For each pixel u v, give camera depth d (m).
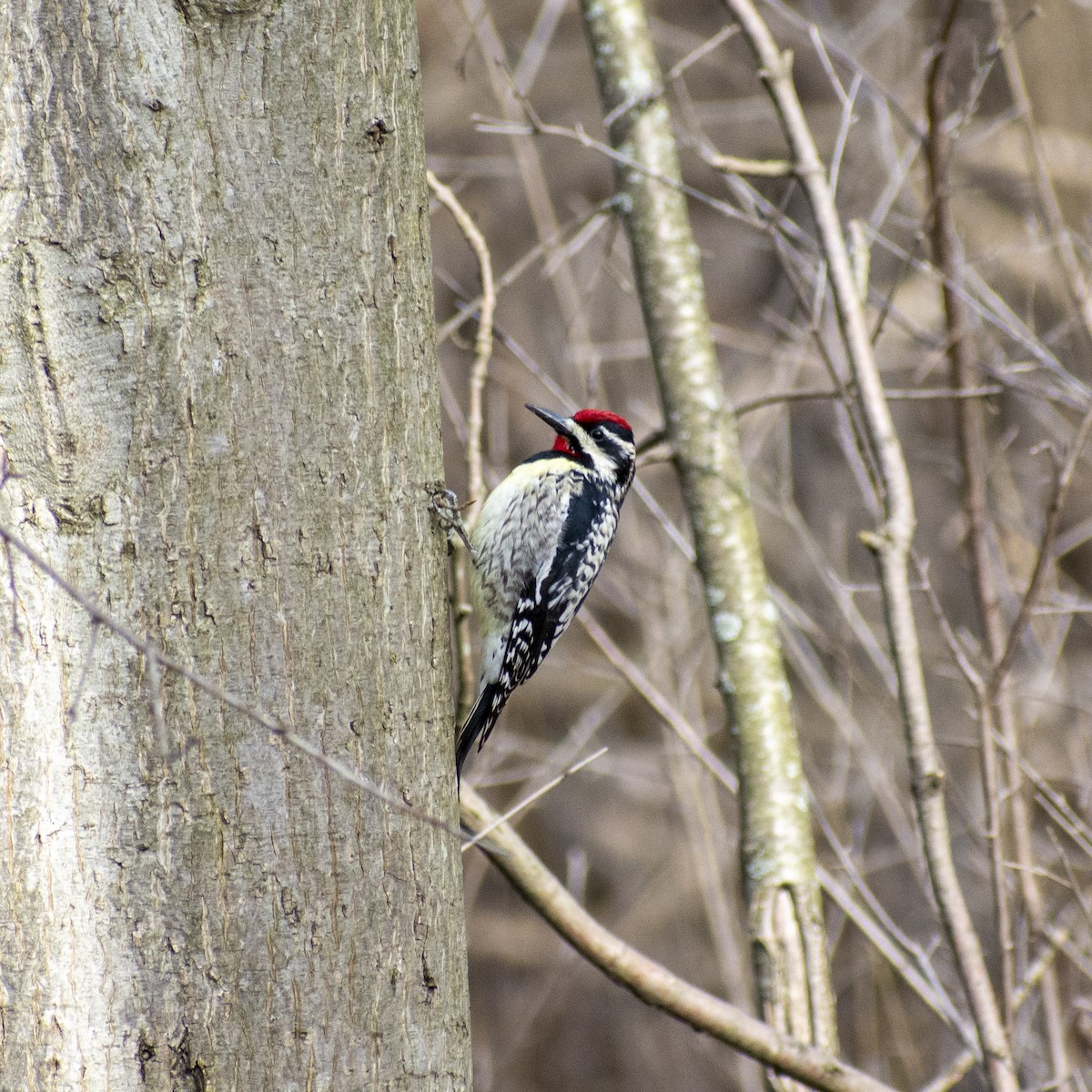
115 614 5.95
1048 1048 10.59
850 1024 16.02
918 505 18.25
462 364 21.42
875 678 16.34
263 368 6.14
